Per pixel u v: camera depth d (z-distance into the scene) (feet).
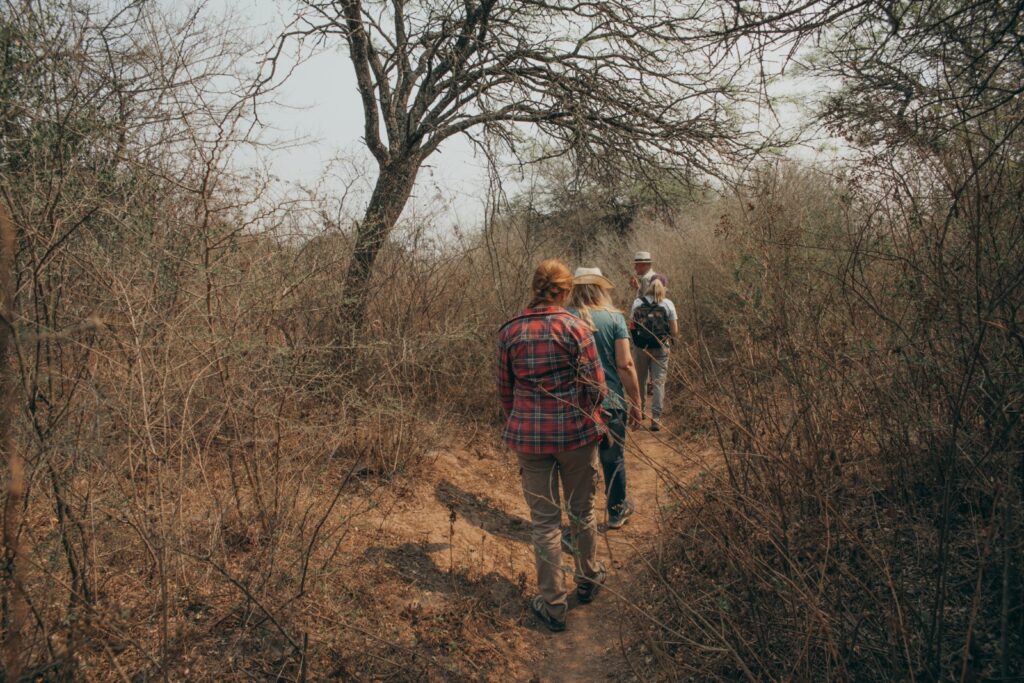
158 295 8.13
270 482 9.87
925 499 9.29
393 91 20.25
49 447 7.04
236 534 9.39
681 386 22.04
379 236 16.39
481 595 10.96
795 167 15.70
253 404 8.86
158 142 10.37
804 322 9.54
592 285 13.25
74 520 7.18
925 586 8.11
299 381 10.50
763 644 7.90
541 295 10.91
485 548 12.67
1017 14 8.04
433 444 15.76
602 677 9.41
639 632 9.72
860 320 9.95
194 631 7.61
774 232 9.98
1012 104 9.03
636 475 16.44
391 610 9.82
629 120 21.90
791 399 9.04
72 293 8.73
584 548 11.25
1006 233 8.64
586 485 10.94
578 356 10.28
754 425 9.29
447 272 20.40
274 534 8.64
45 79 9.82
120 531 8.09
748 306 9.54
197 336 8.15
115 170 9.92
